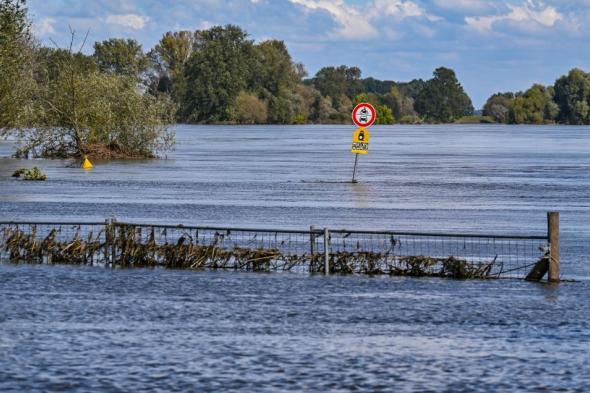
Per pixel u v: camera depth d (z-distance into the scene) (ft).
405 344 115.75
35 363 106.93
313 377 102.89
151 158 513.45
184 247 166.61
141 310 132.16
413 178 371.97
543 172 414.82
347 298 141.28
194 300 139.13
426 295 143.74
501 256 176.55
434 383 101.35
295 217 233.14
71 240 183.73
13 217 229.04
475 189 320.50
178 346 114.01
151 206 256.52
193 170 413.80
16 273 158.81
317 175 386.32
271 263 165.89
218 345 114.62
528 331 121.90
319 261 163.43
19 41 495.41
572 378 102.89
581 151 645.92
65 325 123.44
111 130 511.81
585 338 118.42
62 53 520.42
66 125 507.71
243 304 136.67
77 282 151.53
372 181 353.92
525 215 242.17
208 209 249.75
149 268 165.17
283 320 127.24
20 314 129.08
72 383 100.42
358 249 176.35
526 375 103.96
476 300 140.05
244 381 101.40
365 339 117.91
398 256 163.43
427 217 236.22
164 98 532.73
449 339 118.11
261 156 553.23
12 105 489.67
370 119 345.10
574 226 218.38
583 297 141.59
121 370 104.68
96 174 382.22
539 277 155.02
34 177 347.97
